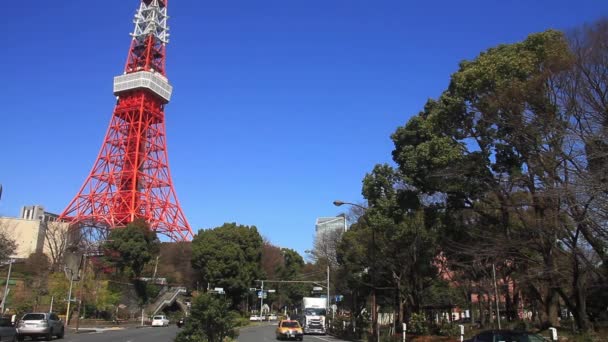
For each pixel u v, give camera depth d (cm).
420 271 3609
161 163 10556
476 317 5725
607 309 3191
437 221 3003
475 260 2809
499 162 2586
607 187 1780
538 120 2239
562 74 2173
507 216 2658
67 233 6950
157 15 11838
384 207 3120
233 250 8144
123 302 6875
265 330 5934
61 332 3422
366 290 4456
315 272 10081
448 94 2673
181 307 8188
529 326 3161
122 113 10481
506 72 2353
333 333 5269
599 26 2122
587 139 1970
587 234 2212
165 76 11494
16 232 8225
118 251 7138
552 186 2105
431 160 2645
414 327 3478
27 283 5734
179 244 9838
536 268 2545
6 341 2680
